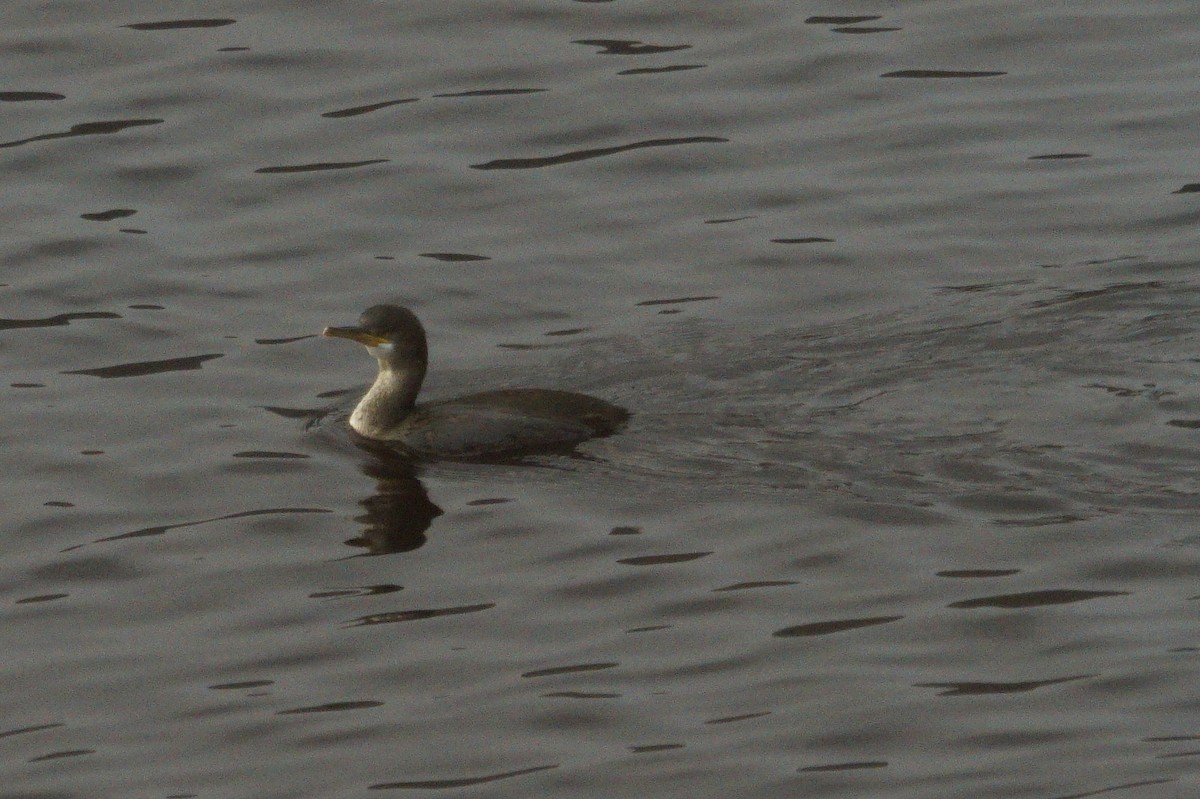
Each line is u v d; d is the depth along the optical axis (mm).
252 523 16891
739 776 13664
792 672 14727
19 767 14102
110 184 22578
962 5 25359
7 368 19484
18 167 22781
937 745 13906
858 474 17141
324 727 14391
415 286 20812
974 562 15898
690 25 25078
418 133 23281
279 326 20219
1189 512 16391
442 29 25125
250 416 18672
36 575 16297
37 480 17609
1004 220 21594
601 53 24578
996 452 17375
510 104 23688
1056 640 14930
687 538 16375
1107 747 13789
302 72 24328
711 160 22750
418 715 14469
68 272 21062
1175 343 19031
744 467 17344
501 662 15000
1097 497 16656
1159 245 20984
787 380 18797
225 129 23406
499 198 22234
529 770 13820
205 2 25672
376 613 15633
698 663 14883
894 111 23438
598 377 19047
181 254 21391
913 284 20562
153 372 19438
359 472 17609
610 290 20688
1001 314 19797
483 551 16344
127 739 14383
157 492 17406
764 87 23922
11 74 24359
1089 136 22891
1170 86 23625
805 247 21281
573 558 16188
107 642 15469
